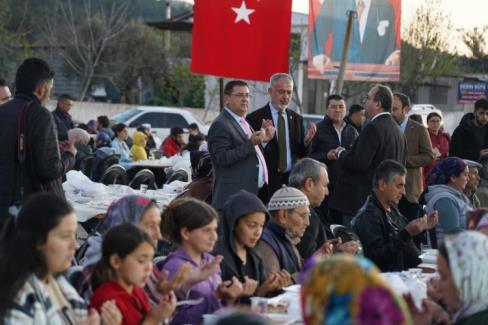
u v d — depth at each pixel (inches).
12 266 180.4
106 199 431.8
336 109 461.1
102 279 206.4
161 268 241.6
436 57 1855.3
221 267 251.1
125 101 1958.7
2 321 177.8
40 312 180.9
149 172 571.8
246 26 455.5
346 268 98.3
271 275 248.7
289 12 458.9
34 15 2190.0
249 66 457.4
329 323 97.3
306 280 102.3
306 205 278.2
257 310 215.5
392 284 224.7
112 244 203.2
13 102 290.2
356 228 318.0
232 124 366.3
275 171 386.9
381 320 96.0
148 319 198.5
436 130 642.2
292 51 1499.8
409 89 1861.5
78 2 2231.8
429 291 222.7
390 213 326.3
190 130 919.7
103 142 824.3
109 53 1964.8
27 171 287.3
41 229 183.3
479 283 173.3
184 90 1914.4
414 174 455.8
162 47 1990.7
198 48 454.0
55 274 189.6
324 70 631.8
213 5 452.4
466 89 1440.7
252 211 252.2
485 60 2129.7
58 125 589.6
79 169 613.9
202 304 229.8
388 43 641.0
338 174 416.2
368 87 1467.8
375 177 319.3
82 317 192.4
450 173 354.9
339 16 631.2
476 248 174.2
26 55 1855.3
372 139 390.9
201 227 238.1
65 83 1983.3
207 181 397.1
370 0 633.0
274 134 375.9
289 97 391.9
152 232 232.1
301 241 305.0
